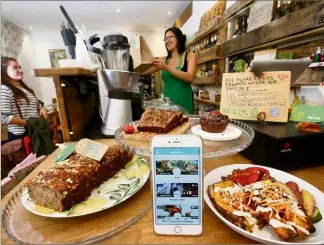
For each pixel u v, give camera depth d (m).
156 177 0.37
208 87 2.44
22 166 0.71
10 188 0.58
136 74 0.84
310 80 0.94
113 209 0.43
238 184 0.44
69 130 0.92
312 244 0.29
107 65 0.87
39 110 1.66
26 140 1.21
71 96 0.97
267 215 0.34
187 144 0.37
